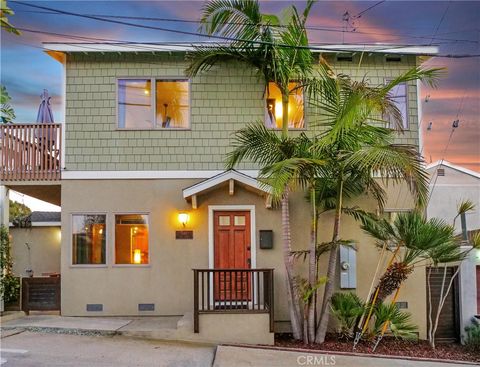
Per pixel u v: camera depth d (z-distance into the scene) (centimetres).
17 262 1470
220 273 903
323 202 968
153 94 1020
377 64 1041
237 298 937
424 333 989
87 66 1021
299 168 787
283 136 870
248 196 997
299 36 883
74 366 655
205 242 989
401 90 1042
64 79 1017
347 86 829
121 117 1017
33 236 1482
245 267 985
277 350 802
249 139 830
